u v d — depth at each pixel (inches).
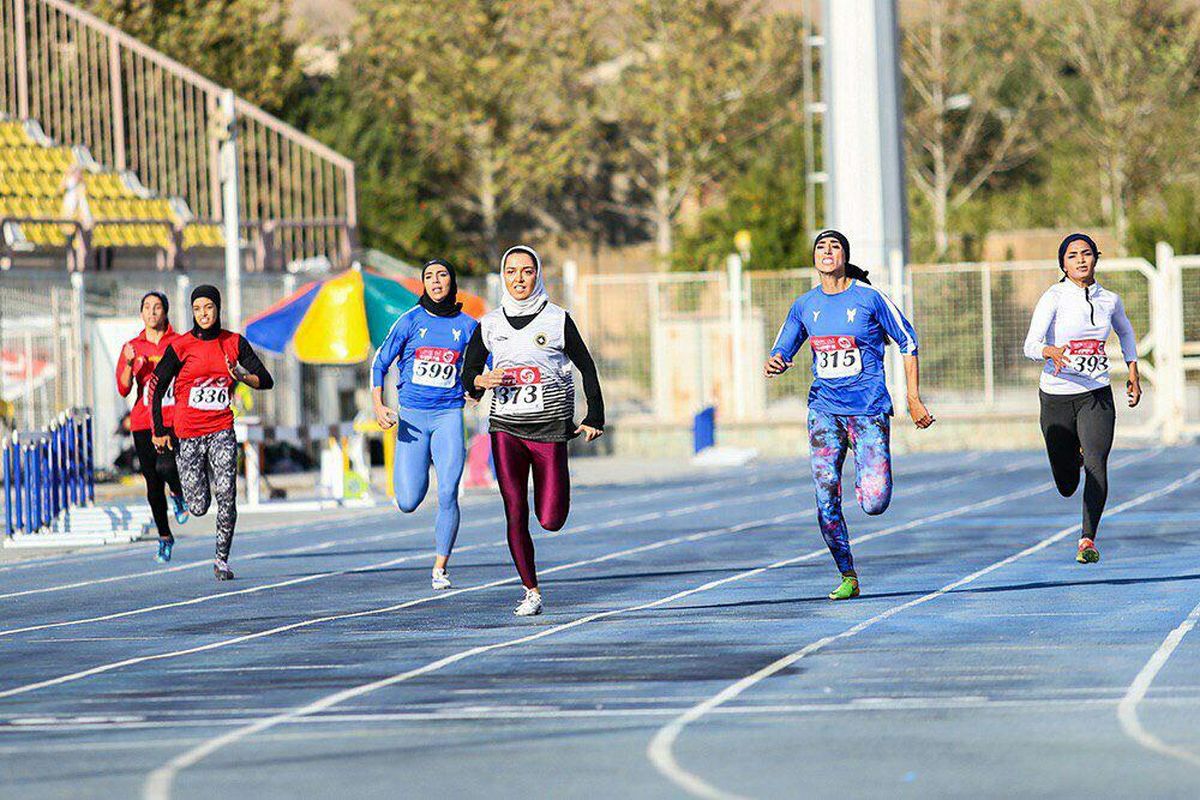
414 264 4301.2
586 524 1699.1
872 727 678.5
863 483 1040.8
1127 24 5644.7
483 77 5123.0
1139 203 5536.4
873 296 1040.8
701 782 587.8
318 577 1305.4
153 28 3976.4
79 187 2573.8
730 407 2920.8
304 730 699.4
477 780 597.9
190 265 2748.5
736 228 3981.3
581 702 747.4
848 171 2859.3
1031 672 792.9
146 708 763.4
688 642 912.9
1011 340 2861.7
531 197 5546.3
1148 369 2844.5
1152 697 724.7
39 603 1198.3
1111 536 1443.2
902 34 5954.7
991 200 5841.5
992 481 2160.4
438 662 869.8
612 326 2957.7
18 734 708.0
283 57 4249.5
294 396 2551.7
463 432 1181.7
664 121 5428.2
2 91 3166.8
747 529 1603.1
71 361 2329.0
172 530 1764.3
